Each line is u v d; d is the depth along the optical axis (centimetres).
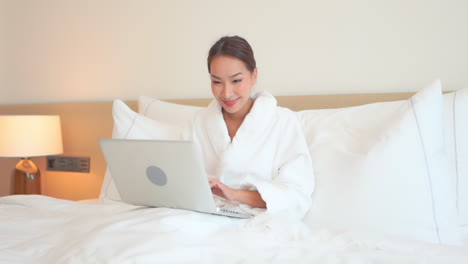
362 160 119
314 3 173
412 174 114
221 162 131
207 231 99
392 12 160
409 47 159
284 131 132
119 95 218
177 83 204
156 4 207
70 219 112
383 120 129
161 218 96
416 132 117
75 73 229
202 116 143
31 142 204
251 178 128
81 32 226
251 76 128
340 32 169
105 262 76
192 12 199
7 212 126
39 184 219
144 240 83
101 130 215
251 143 131
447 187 115
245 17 187
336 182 122
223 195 121
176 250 81
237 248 88
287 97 173
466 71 151
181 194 109
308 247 90
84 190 220
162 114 179
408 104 122
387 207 112
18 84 246
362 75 166
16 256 86
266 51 183
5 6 246
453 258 81
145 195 116
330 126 139
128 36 214
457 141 125
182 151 100
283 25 179
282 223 103
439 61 155
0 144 204
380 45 163
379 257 80
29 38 241
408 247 86
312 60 175
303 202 120
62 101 234
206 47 197
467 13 150
